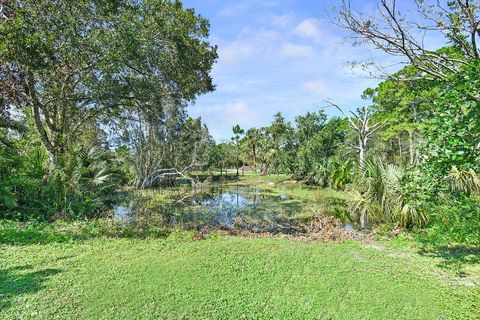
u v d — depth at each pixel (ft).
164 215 38.01
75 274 14.75
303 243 21.74
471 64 13.12
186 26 46.44
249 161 167.63
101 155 50.57
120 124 61.93
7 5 29.40
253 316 11.18
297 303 12.16
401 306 11.96
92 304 11.76
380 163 33.12
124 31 34.78
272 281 14.25
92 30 34.32
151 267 15.89
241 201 52.60
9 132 45.96
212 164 113.50
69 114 46.75
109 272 15.10
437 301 12.36
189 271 15.38
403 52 26.00
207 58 55.01
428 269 16.03
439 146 13.65
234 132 153.17
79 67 37.83
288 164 99.09
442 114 13.33
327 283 14.07
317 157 81.61
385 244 21.72
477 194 24.72
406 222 26.71
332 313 11.42
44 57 32.53
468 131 12.58
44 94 40.91
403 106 60.90
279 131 135.95
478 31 23.03
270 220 35.06
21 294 12.47
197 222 33.04
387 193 29.89
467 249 19.69
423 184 16.69
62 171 35.12
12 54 29.53
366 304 12.12
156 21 39.52
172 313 11.28
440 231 22.22
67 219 30.12
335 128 86.53
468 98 12.81
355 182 41.68
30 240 21.16
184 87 51.65
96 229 25.31
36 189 33.17
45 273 14.85
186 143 89.76
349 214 37.27
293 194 62.44
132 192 65.77
